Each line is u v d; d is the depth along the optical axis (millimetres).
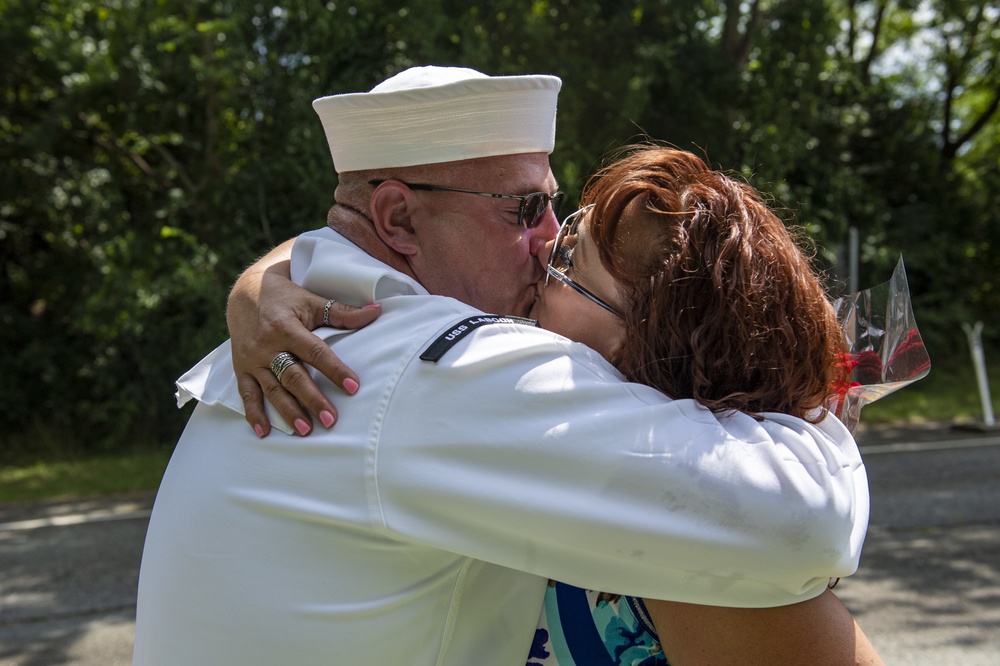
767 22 11695
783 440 985
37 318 12047
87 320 10125
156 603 1106
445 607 1048
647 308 1061
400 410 1004
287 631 1011
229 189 10094
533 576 1092
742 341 1026
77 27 10664
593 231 1125
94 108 10742
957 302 16000
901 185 17219
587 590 1077
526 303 1334
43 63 10734
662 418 963
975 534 5566
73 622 4445
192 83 10453
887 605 4371
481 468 967
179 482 1145
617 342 1113
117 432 10852
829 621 976
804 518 920
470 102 1240
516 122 1271
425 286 1296
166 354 10859
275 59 9609
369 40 9477
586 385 991
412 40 9250
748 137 11594
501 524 957
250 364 1115
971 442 8961
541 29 9422
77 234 12023
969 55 17328
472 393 988
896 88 18203
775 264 1060
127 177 11883
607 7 10359
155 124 11070
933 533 5613
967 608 4293
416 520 979
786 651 965
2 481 9070
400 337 1074
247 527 1047
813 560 924
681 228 1063
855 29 18094
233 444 1108
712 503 917
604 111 9844
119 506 7504
